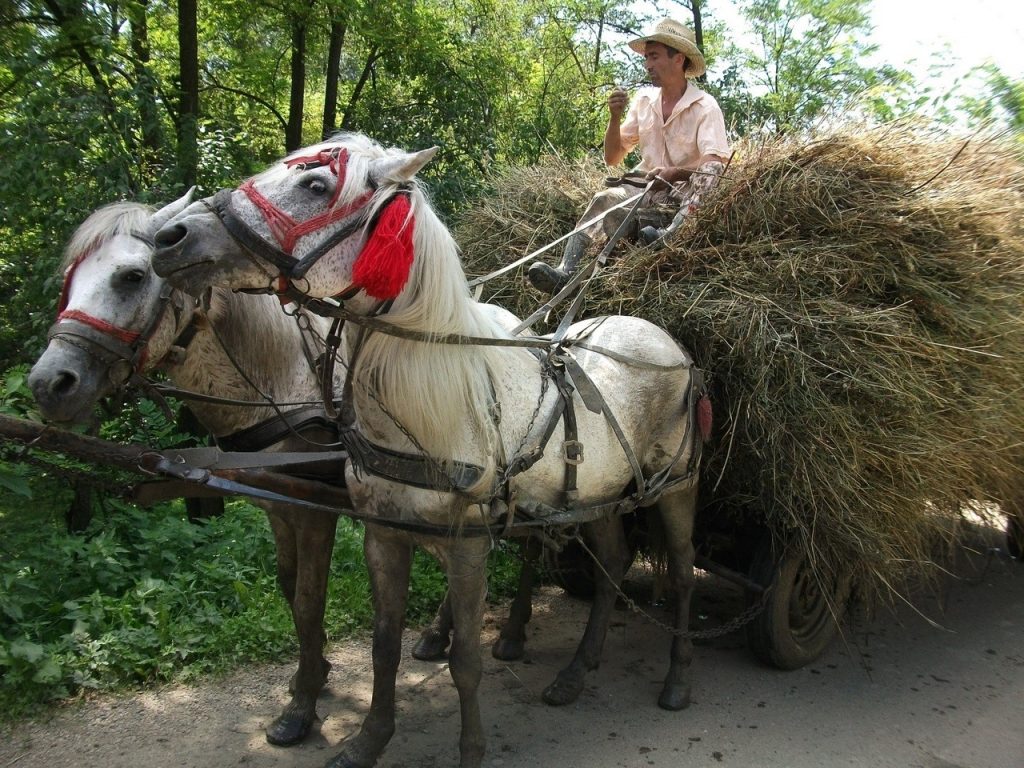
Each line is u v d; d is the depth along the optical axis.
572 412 2.88
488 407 2.59
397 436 2.53
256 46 9.79
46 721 3.25
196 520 5.46
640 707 3.61
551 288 3.72
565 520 2.91
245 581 4.45
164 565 4.53
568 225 4.27
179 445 5.62
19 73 5.57
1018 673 4.03
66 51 6.24
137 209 2.70
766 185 3.52
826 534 3.45
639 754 3.22
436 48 9.59
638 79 13.84
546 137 10.66
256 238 2.12
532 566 4.09
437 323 2.40
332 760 2.92
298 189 2.20
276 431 3.02
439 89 9.58
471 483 2.53
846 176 3.46
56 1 5.88
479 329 2.58
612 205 3.95
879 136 3.64
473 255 4.37
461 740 2.83
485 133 9.77
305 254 2.16
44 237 5.51
